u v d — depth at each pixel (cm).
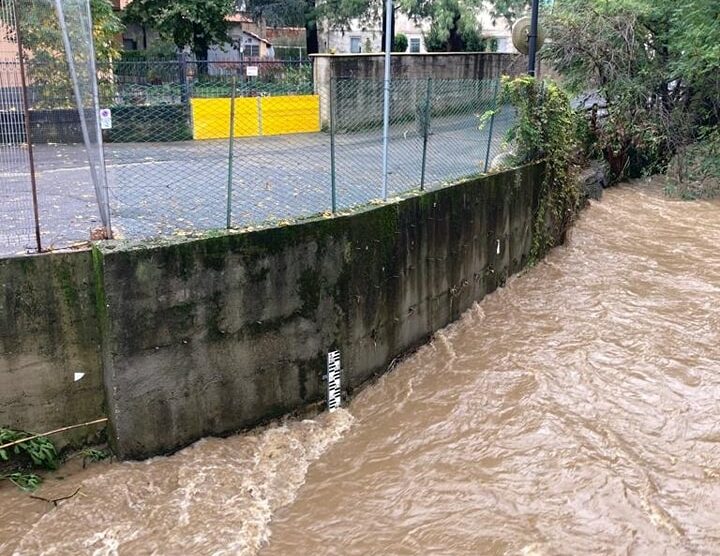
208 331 633
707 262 1216
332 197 736
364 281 759
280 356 688
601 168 1659
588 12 1717
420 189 883
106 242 597
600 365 833
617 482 612
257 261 650
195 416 643
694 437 687
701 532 559
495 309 1024
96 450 625
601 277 1147
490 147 1140
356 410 751
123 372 593
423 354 876
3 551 527
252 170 1033
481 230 1008
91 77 595
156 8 2095
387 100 793
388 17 776
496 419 720
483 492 607
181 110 1166
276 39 3581
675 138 1745
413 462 653
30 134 578
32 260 573
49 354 593
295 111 1282
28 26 687
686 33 1592
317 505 596
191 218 727
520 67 2092
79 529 552
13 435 586
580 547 543
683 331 927
